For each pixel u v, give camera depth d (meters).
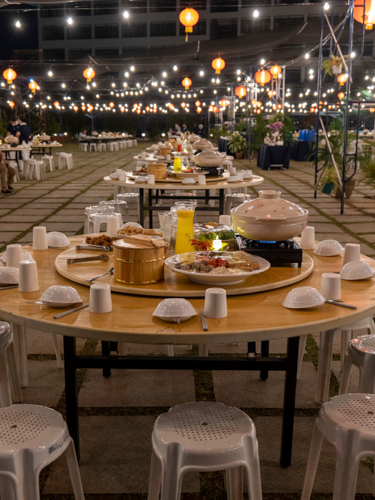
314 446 1.67
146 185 5.25
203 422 1.48
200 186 5.18
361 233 6.41
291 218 2.06
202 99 31.81
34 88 15.56
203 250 2.25
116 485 1.88
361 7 6.81
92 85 24.47
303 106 26.38
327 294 1.84
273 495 1.83
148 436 2.17
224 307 1.65
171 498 1.38
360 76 21.33
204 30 35.06
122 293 1.90
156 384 2.63
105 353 2.69
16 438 1.41
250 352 2.83
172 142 11.98
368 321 2.40
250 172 5.81
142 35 36.47
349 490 1.48
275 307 1.76
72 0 6.14
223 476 1.94
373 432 1.45
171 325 1.58
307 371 2.82
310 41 14.98
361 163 9.13
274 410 2.38
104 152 23.05
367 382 1.94
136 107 28.72
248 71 20.22
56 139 30.05
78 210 7.98
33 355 3.00
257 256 2.08
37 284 1.94
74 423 1.89
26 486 1.36
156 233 2.47
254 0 33.09
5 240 5.89
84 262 2.24
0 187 10.06
